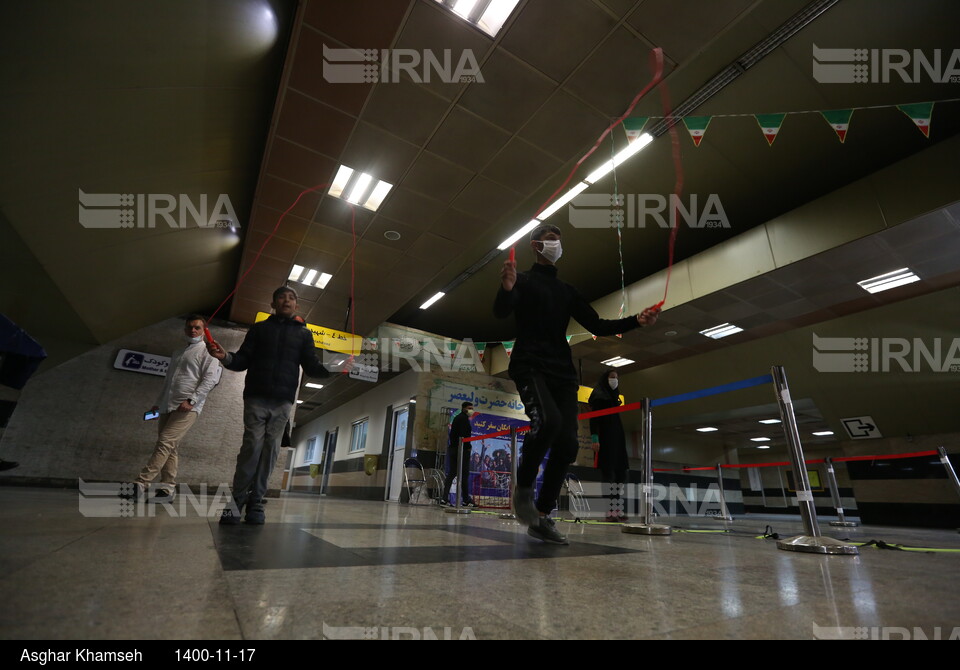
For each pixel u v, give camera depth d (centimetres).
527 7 341
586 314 222
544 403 181
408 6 340
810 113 516
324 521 275
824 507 1975
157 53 307
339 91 409
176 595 77
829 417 1048
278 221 592
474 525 311
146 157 392
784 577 129
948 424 902
